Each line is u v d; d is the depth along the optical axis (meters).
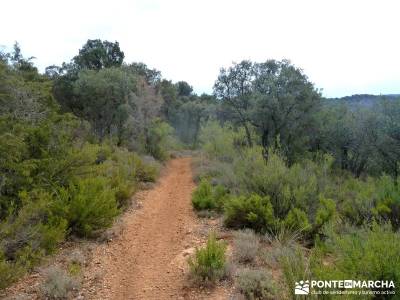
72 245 7.15
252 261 6.18
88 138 19.95
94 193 8.08
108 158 15.50
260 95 21.44
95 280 5.78
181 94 77.62
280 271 5.81
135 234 8.32
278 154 14.01
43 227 6.11
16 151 7.32
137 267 6.41
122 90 26.22
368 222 8.52
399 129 20.16
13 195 7.18
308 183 9.43
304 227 7.59
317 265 4.41
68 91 28.56
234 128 26.69
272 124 22.34
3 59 11.47
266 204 8.54
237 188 10.63
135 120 24.91
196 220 9.59
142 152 24.42
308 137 24.23
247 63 23.00
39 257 5.62
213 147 25.03
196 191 11.36
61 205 7.32
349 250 4.75
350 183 16.11
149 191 13.97
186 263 6.39
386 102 22.39
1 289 4.86
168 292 5.39
